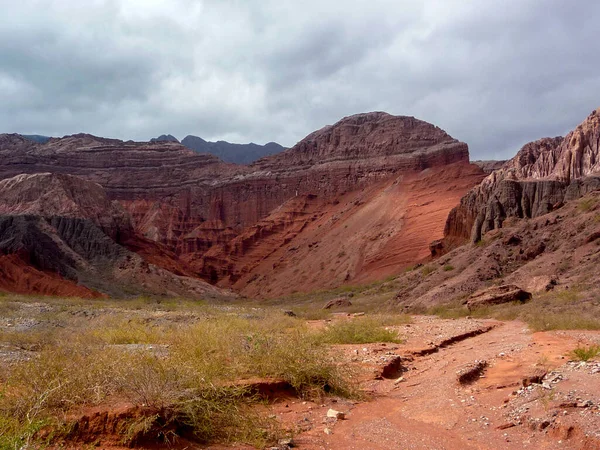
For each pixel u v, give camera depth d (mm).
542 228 50562
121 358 8562
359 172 157250
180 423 7059
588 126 70125
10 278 68188
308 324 27000
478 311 34062
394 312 44750
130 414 6793
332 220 137750
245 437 7273
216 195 188250
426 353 16094
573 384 9320
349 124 178625
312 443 7484
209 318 26953
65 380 7219
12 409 6676
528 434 7648
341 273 104000
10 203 108312
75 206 108750
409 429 8281
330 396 10289
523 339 17719
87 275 91500
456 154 142500
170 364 8359
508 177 78250
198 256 167625
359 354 14930
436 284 50125
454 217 82875
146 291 90125
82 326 22516
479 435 7852
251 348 11531
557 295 32531
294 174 173750
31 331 19766
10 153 199375
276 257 145250
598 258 37656
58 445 6250
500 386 10406
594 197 50906
